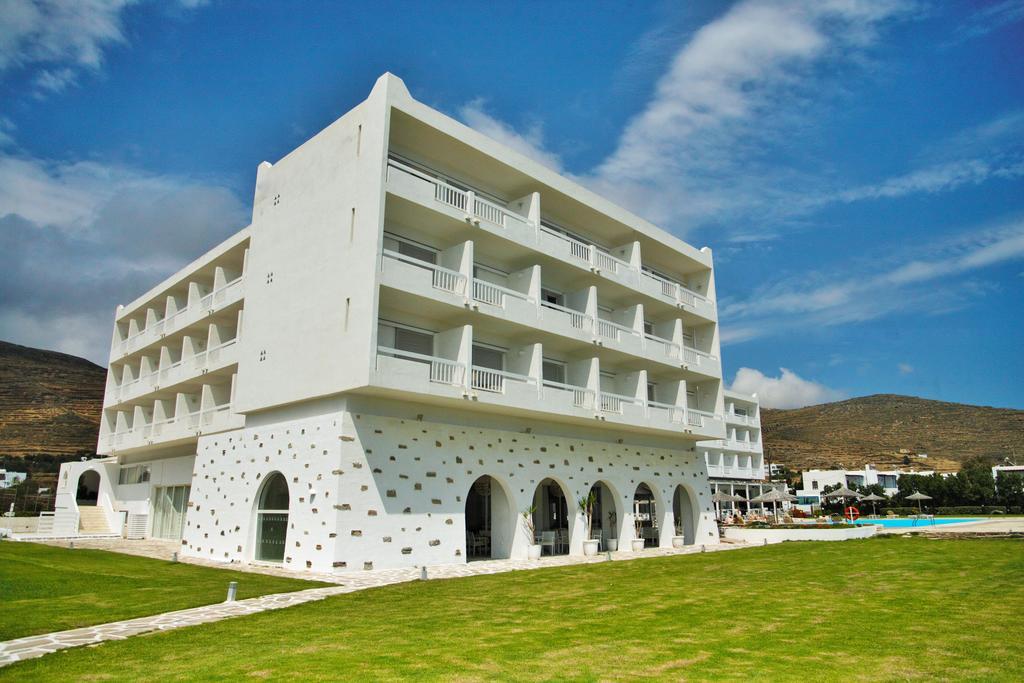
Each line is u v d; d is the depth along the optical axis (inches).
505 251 988.6
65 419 3656.5
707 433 1261.1
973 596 528.7
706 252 1389.0
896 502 2731.3
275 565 804.0
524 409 901.8
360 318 757.9
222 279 1159.0
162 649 354.0
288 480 819.4
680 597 543.8
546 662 323.3
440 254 935.0
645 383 1131.3
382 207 780.6
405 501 791.7
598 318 1096.8
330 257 830.5
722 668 312.5
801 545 1083.9
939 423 6038.4
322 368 797.9
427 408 847.7
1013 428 5590.6
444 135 886.4
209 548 933.8
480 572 739.4
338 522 727.7
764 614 464.1
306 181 911.7
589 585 618.2
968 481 2687.0
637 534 1175.0
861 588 585.9
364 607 495.2
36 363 4424.2
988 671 307.0
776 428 6791.3
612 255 1238.9
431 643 366.6
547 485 1207.6
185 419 1163.9
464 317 901.2
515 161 982.4
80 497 1889.8
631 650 350.3
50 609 474.3
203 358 1149.7
